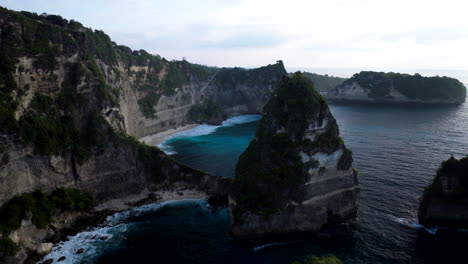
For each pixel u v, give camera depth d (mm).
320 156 60062
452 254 51562
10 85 57750
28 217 54250
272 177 59000
